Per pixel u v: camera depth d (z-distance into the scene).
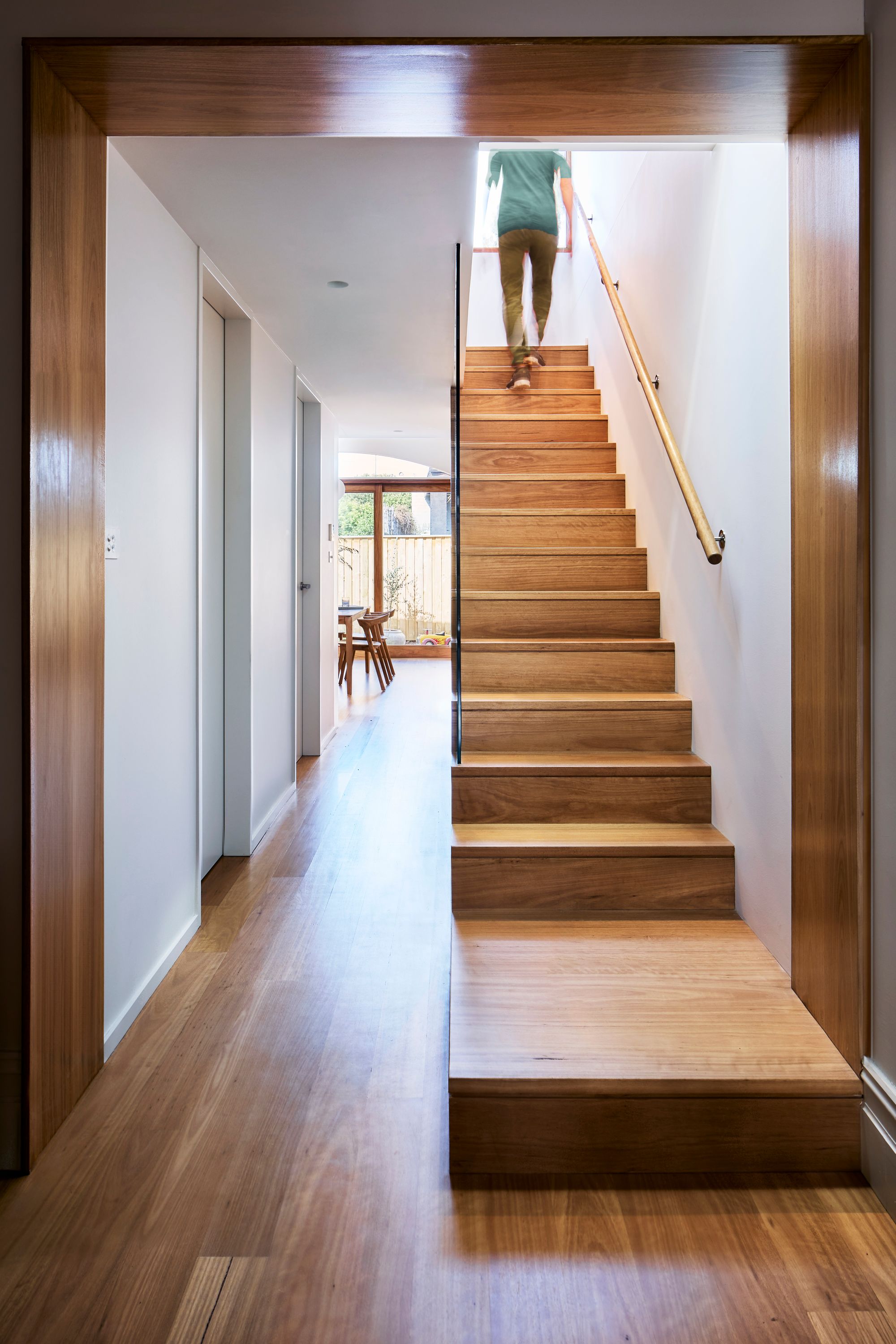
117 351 2.22
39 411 1.71
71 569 1.86
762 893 2.31
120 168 2.24
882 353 1.65
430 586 11.37
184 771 2.77
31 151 1.67
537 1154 1.71
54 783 1.79
